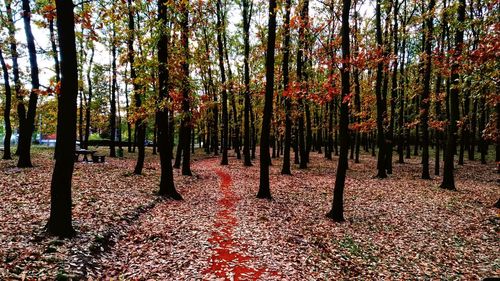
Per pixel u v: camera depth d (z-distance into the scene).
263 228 9.65
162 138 13.01
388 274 7.24
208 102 16.02
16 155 22.38
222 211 11.56
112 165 20.36
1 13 14.72
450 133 16.11
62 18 6.86
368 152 39.59
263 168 13.87
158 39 12.21
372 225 10.59
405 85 25.06
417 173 21.88
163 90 12.73
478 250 8.70
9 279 5.11
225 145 26.59
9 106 19.11
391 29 20.19
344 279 6.86
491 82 8.14
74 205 9.73
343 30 10.55
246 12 22.95
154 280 6.16
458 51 10.82
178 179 17.53
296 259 7.62
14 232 7.08
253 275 6.66
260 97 26.98
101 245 7.17
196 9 15.07
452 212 12.03
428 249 8.74
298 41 18.09
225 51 26.58
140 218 9.77
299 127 23.72
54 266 5.75
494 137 9.03
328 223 10.62
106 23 9.44
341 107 10.91
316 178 19.44
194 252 7.66
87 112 28.34
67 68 6.99
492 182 18.42
